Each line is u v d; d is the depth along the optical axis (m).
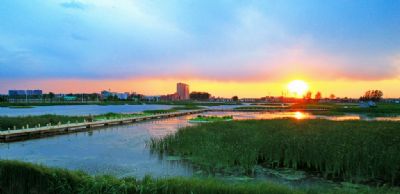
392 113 80.56
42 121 39.72
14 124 36.12
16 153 23.33
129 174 17.03
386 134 25.77
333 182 15.51
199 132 29.16
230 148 20.52
